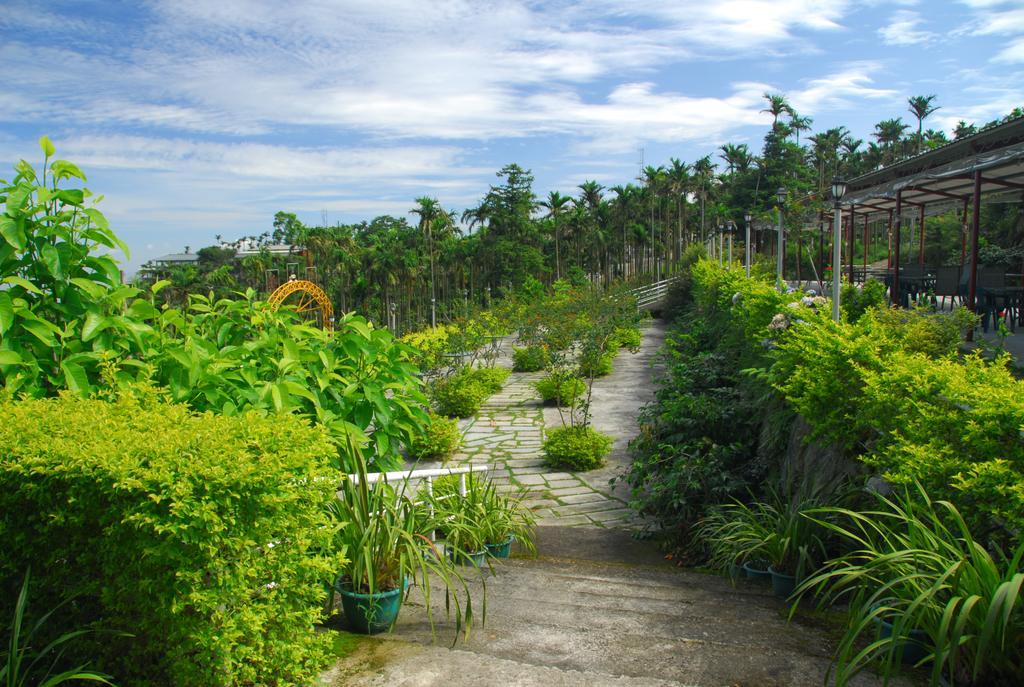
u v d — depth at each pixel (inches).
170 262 4247.0
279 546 105.9
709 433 304.0
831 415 199.6
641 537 269.3
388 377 185.0
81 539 102.0
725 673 116.8
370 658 121.0
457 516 208.7
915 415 151.0
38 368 135.3
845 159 2930.6
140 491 94.0
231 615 100.5
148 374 139.3
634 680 111.4
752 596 172.9
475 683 110.9
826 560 173.0
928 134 2687.0
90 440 103.2
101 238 148.3
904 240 1382.9
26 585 99.1
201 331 184.1
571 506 322.3
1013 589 91.5
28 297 144.0
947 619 93.6
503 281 2465.6
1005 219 913.5
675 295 1139.9
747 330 406.3
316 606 120.8
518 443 443.2
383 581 137.1
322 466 113.9
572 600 165.9
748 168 2593.5
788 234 1182.3
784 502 245.4
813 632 138.3
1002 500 115.1
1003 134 327.0
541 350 599.2
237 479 96.9
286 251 4490.7
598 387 612.4
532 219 2741.1
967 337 315.6
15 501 102.7
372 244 3107.8
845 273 731.4
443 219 2353.6
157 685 104.1
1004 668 102.1
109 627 103.6
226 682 99.7
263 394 152.2
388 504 148.6
